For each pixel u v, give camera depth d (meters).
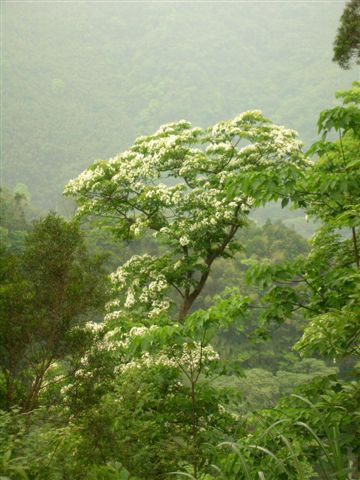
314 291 5.73
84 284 9.21
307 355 5.07
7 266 9.27
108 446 6.01
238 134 12.18
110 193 12.11
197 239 11.80
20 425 5.72
